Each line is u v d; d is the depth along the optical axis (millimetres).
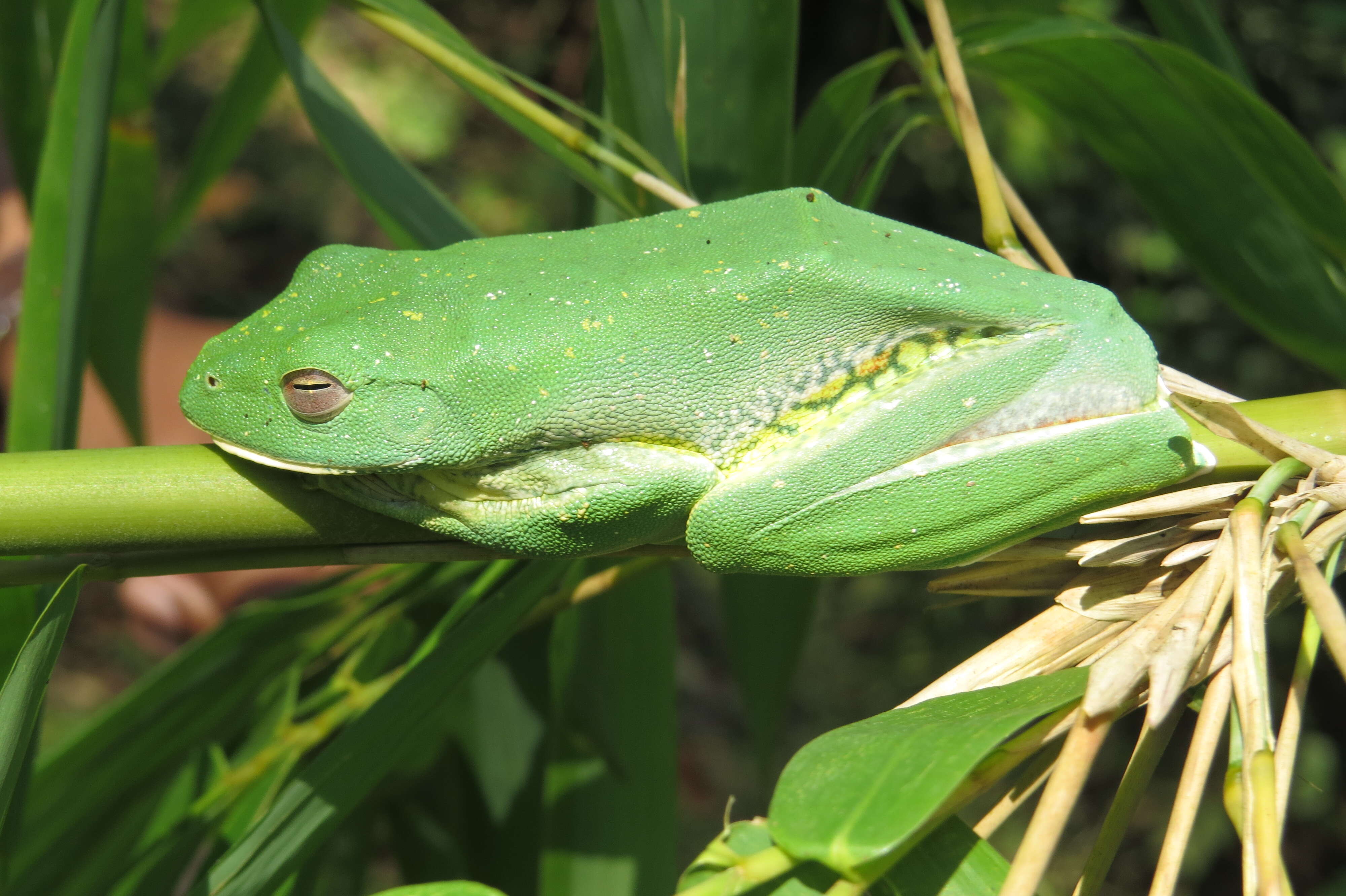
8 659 319
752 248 317
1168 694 290
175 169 1031
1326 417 312
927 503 316
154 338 503
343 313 317
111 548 307
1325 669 651
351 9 336
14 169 366
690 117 350
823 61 654
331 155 343
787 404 318
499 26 907
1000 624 748
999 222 330
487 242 323
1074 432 315
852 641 804
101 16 327
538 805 365
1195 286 735
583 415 316
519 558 320
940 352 319
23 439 322
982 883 297
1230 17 695
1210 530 306
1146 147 359
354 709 342
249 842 313
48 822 344
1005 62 357
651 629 360
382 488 315
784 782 293
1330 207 355
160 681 338
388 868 616
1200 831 678
